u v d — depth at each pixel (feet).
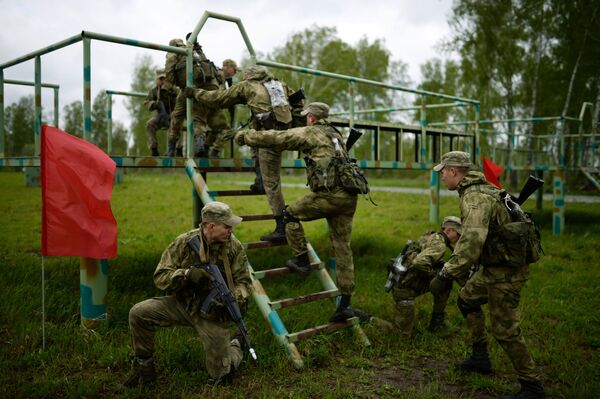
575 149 45.85
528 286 22.44
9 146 131.85
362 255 29.14
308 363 14.14
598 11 75.31
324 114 15.38
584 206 57.16
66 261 24.73
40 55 17.49
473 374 13.69
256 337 15.53
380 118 135.13
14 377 12.44
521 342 12.03
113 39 15.83
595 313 18.84
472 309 13.57
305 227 39.91
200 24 17.98
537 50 82.02
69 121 163.22
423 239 16.65
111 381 12.75
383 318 18.34
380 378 13.57
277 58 123.75
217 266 12.07
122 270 23.27
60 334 15.20
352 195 14.89
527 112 89.71
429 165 28.99
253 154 18.17
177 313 12.39
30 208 49.14
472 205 11.82
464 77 94.27
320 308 18.66
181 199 59.82
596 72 76.89
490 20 83.87
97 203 14.69
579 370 13.74
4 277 20.83
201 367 13.50
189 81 17.90
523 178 88.89
